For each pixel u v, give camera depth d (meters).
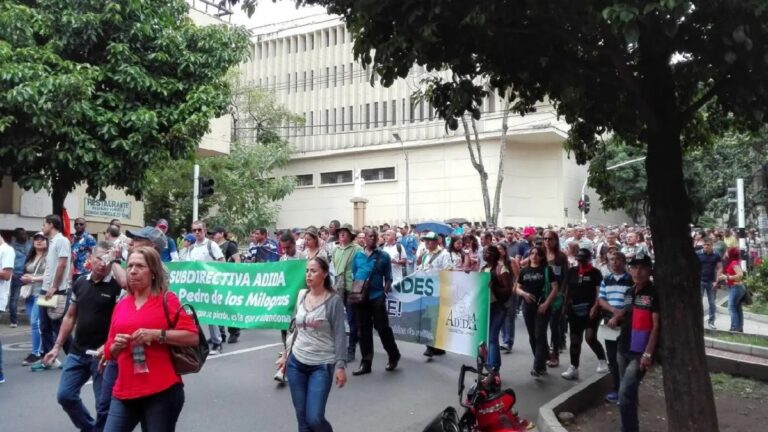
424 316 9.57
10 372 8.81
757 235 27.95
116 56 14.32
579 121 8.55
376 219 44.75
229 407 7.28
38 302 8.69
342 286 9.76
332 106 47.69
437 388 8.34
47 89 12.50
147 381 4.15
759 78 5.09
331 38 48.12
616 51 5.66
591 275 9.00
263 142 42.81
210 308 10.05
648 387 8.60
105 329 5.54
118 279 5.48
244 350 10.60
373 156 45.41
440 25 5.71
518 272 10.03
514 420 5.66
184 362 4.30
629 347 6.30
